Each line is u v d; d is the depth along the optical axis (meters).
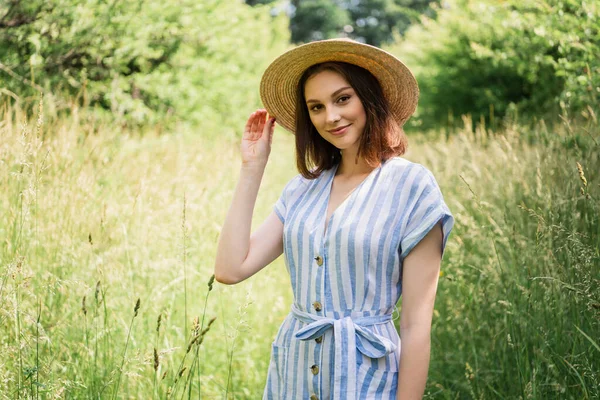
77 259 3.16
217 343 3.45
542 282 2.69
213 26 9.54
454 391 3.03
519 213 3.47
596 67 4.07
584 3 4.03
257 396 3.18
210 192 4.37
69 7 6.80
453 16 11.99
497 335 2.86
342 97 1.85
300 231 1.83
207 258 3.80
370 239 1.73
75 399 2.56
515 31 5.75
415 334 1.71
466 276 3.61
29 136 2.91
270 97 2.08
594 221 2.74
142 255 3.45
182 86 9.02
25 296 2.79
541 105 8.23
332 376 1.74
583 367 2.39
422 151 7.40
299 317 1.83
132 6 7.62
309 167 2.02
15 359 2.44
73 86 7.13
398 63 1.89
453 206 4.79
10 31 6.52
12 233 3.11
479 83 13.43
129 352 2.89
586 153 3.06
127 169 4.19
